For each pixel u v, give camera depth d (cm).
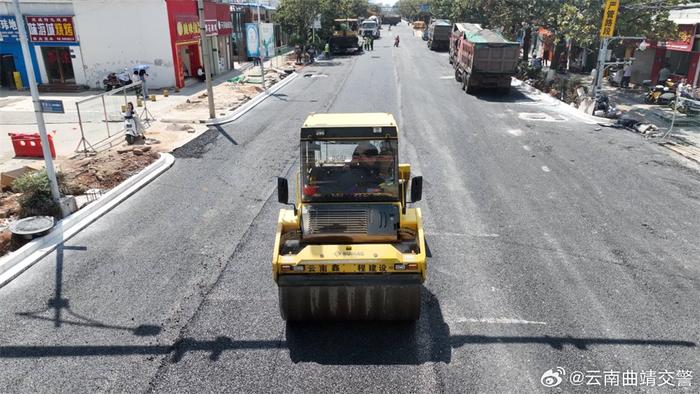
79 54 2858
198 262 959
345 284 698
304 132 755
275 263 686
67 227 1090
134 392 632
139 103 2317
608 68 3119
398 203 776
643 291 856
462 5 4409
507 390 630
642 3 2248
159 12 2769
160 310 805
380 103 2442
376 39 7119
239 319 779
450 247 1014
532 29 3612
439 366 672
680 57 2612
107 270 930
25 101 2545
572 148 1712
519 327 755
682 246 1022
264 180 1406
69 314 797
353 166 769
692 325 762
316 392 627
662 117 2092
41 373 668
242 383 645
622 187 1352
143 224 1127
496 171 1476
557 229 1098
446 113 2241
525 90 2920
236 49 4356
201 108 2331
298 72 3666
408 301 720
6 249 992
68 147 1702
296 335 739
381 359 686
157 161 1521
